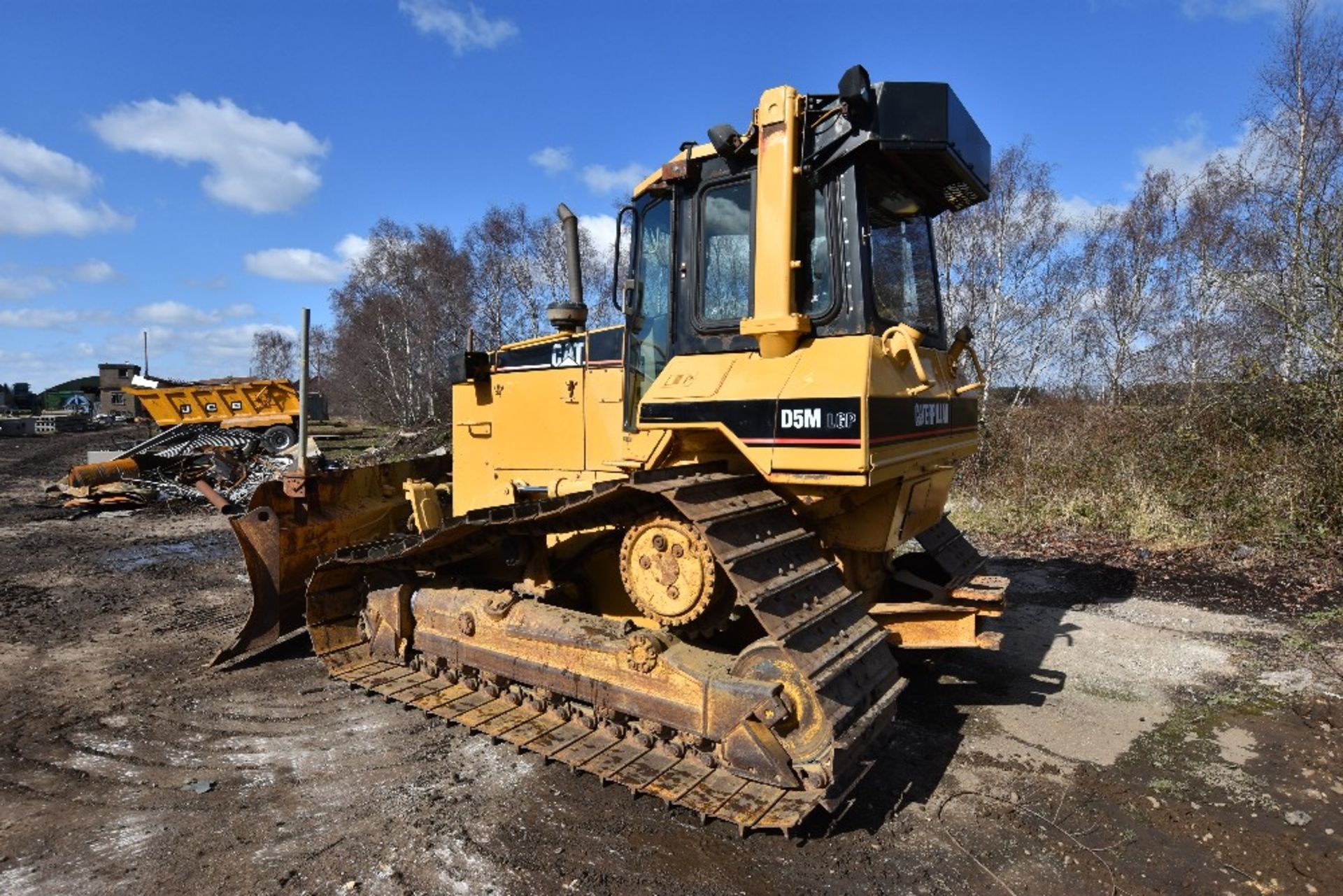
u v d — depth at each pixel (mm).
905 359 4008
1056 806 3727
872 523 4059
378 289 29531
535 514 4082
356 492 6363
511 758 4184
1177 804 3725
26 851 3402
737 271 4094
